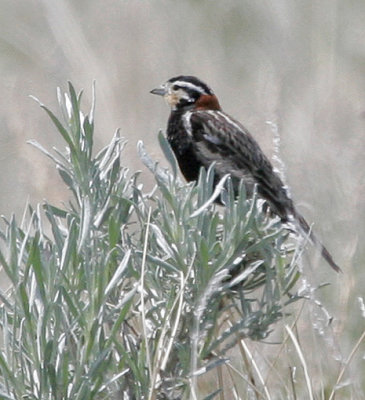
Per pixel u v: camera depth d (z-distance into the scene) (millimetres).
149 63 18750
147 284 8164
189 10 21141
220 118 12297
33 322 7543
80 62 17516
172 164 8195
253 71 19281
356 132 15367
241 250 8023
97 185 8266
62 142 16031
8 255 7676
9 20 20531
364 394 9805
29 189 14734
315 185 13219
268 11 20703
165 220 7984
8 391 7520
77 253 7727
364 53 19234
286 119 15742
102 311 7527
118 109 16984
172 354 8109
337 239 12531
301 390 9805
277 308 8336
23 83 17797
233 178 11938
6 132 16250
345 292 11062
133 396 8008
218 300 8188
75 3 20859
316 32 19531
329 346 9172
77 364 7516
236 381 9773
